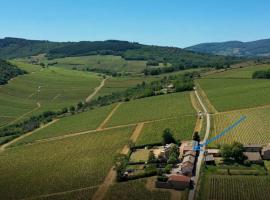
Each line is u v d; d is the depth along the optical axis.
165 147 188.00
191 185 150.75
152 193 148.50
